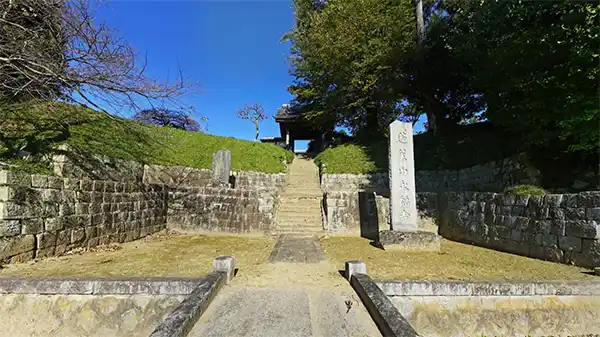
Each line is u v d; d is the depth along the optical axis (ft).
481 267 16.31
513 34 22.45
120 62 20.35
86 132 29.99
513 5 22.11
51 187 17.81
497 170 34.04
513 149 33.32
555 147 24.63
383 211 30.27
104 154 27.89
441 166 44.47
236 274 14.57
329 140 81.15
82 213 20.18
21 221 15.78
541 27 20.04
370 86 55.77
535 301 11.80
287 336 8.51
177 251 21.09
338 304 11.00
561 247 16.33
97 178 25.85
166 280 11.85
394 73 53.06
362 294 11.34
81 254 19.06
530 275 14.34
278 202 34.71
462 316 11.50
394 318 8.68
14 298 11.60
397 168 23.81
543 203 17.70
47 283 11.63
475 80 29.63
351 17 51.57
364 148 56.95
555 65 19.67
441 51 48.52
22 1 18.26
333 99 60.08
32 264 15.74
